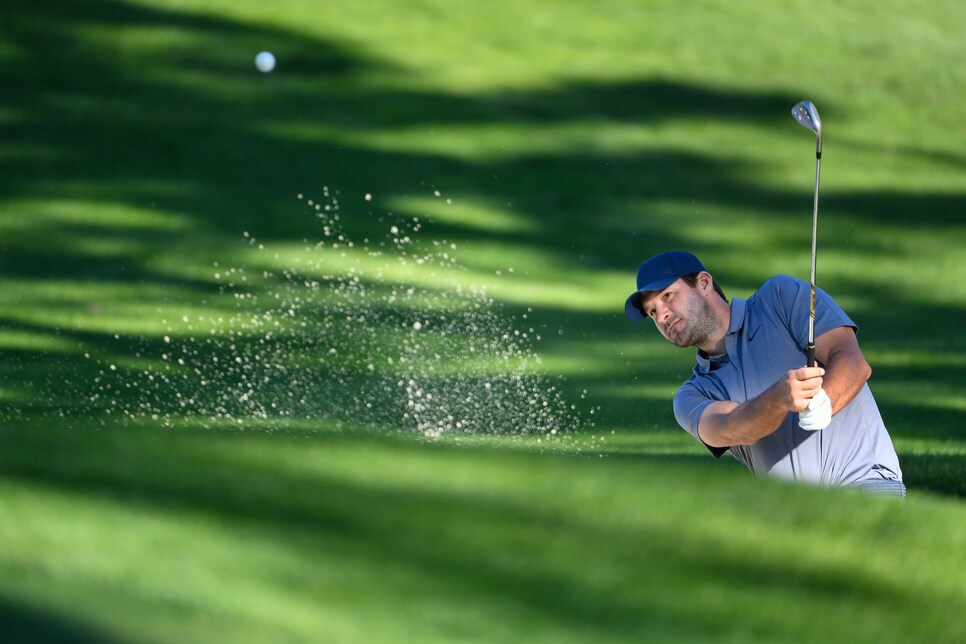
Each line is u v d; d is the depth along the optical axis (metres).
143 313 38.44
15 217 47.78
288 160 57.12
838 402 14.86
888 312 48.69
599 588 9.96
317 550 9.98
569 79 70.62
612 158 62.66
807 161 65.44
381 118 63.22
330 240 49.00
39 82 61.50
